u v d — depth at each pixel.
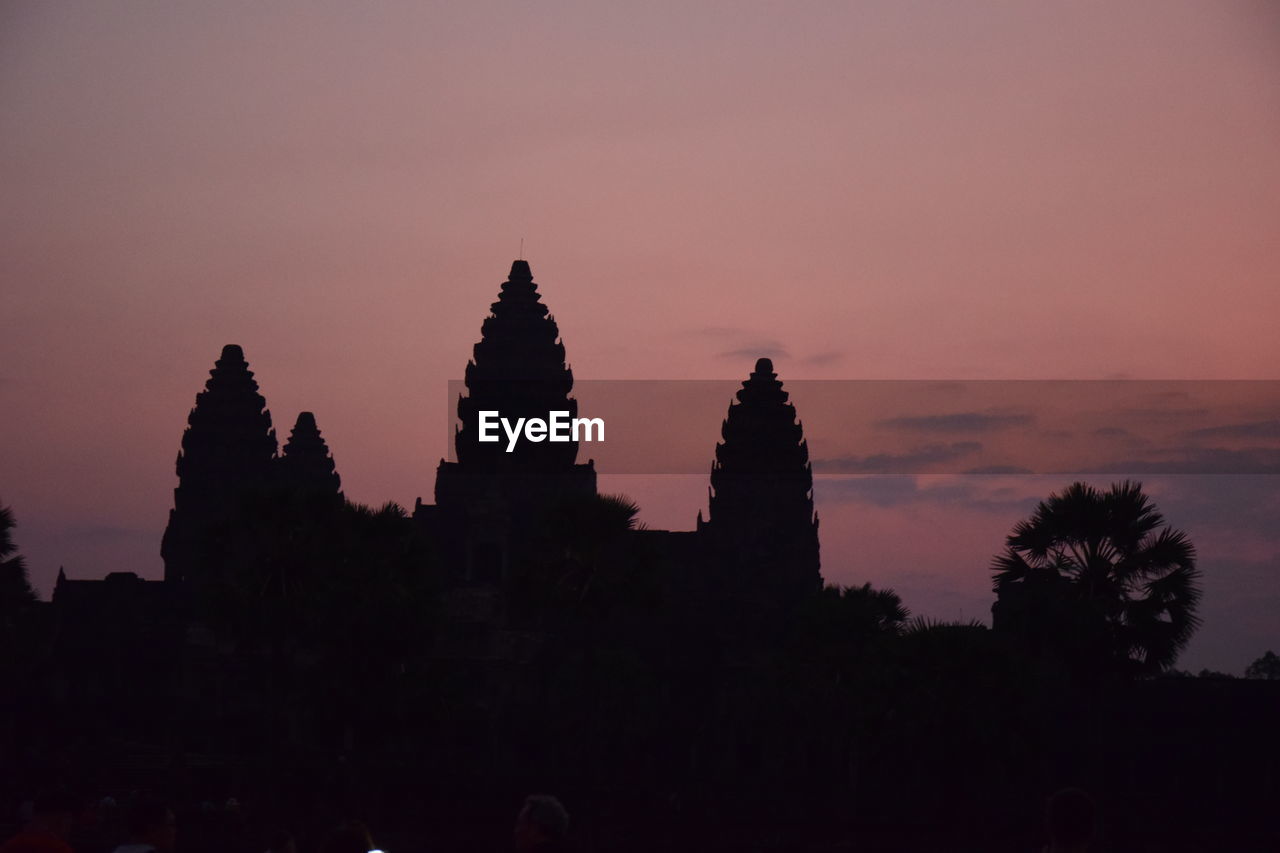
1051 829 11.24
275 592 61.16
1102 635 54.81
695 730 109.00
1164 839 53.16
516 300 146.25
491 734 103.44
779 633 119.69
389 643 64.25
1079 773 73.00
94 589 121.19
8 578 77.44
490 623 110.12
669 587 126.31
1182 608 55.91
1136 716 87.88
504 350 143.88
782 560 137.00
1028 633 57.00
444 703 68.25
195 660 109.69
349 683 65.31
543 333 145.62
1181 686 89.19
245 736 106.38
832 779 85.38
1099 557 56.59
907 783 77.38
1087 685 57.75
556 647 110.56
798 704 85.19
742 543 136.88
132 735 107.94
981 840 54.91
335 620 62.84
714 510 138.25
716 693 110.69
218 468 152.88
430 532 137.25
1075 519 56.72
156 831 12.87
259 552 62.34
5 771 74.12
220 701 108.88
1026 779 71.94
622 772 101.19
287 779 66.88
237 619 61.25
